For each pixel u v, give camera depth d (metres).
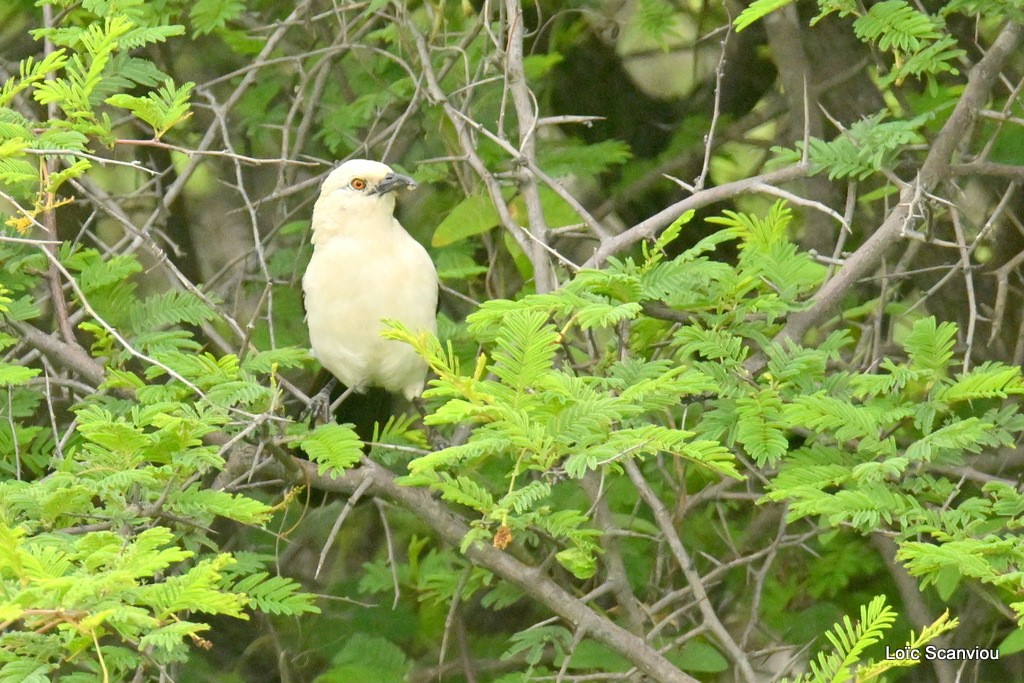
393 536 13.63
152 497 7.16
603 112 13.62
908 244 12.17
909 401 7.98
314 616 12.91
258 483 9.15
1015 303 12.28
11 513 6.57
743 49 13.80
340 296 10.16
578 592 9.84
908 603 10.86
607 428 6.61
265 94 13.91
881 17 9.22
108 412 7.11
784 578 12.56
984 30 12.26
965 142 10.51
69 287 10.34
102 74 9.38
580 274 7.73
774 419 7.68
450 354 6.70
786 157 10.13
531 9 12.90
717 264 8.12
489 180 9.38
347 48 11.60
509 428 6.29
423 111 12.73
